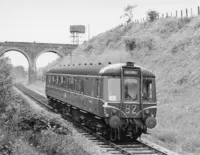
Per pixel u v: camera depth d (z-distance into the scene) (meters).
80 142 12.19
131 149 12.96
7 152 8.95
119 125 13.66
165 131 16.53
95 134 15.44
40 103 31.47
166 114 21.12
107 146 13.29
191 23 37.53
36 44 83.25
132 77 14.28
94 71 15.43
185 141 14.77
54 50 84.12
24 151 9.18
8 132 10.51
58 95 23.81
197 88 24.19
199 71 26.05
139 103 14.20
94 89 15.22
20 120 11.55
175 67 29.73
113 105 13.91
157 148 13.41
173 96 24.98
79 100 17.89
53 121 11.84
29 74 83.31
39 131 11.46
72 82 19.64
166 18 45.12
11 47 81.31
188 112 20.36
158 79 29.94
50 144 10.25
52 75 26.78
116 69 14.11
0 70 14.00
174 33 38.66
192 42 31.83
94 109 15.12
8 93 13.73
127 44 41.81
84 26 100.56
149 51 37.88
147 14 49.88
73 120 20.50
